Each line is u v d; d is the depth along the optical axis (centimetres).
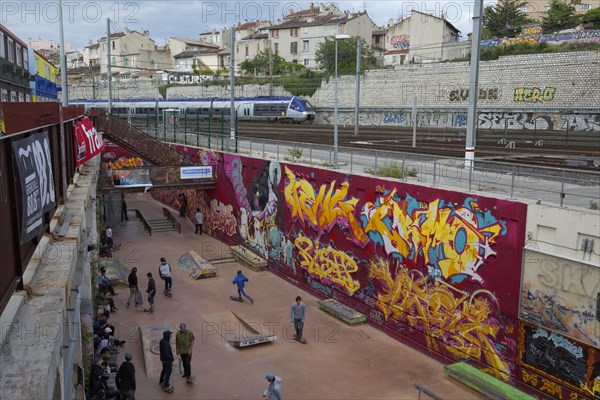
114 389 1381
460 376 1527
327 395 1516
